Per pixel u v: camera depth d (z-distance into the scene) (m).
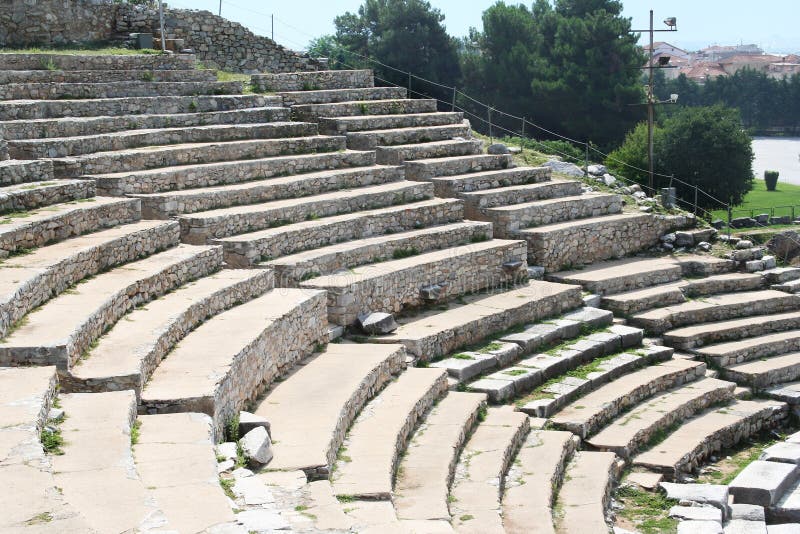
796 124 127.62
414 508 15.50
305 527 12.45
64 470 11.65
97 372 14.91
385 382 20.94
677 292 30.00
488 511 16.22
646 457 21.50
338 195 27.78
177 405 14.84
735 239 34.66
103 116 28.17
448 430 19.09
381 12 67.62
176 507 11.34
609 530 17.06
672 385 25.52
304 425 16.70
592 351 25.61
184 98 30.52
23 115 26.50
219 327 19.14
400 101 35.31
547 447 19.98
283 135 30.83
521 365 24.08
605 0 68.19
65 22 33.88
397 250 26.55
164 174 25.19
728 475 21.83
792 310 31.03
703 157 46.34
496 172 32.34
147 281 19.56
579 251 31.23
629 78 58.78
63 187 22.39
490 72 63.22
